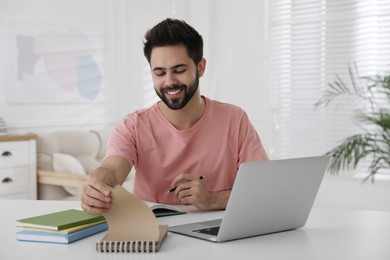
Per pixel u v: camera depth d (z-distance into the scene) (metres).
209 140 2.06
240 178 1.36
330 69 4.91
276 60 5.27
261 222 1.48
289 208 1.53
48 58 4.90
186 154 2.05
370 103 4.66
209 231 1.53
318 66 4.99
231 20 5.54
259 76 5.39
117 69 5.40
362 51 4.72
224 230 1.42
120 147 1.97
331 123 4.91
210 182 2.07
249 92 5.46
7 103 4.67
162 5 5.69
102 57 5.29
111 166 1.88
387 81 4.05
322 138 4.97
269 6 5.30
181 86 1.80
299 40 5.11
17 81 4.71
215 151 2.06
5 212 1.84
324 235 1.52
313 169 1.52
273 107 5.31
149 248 1.34
